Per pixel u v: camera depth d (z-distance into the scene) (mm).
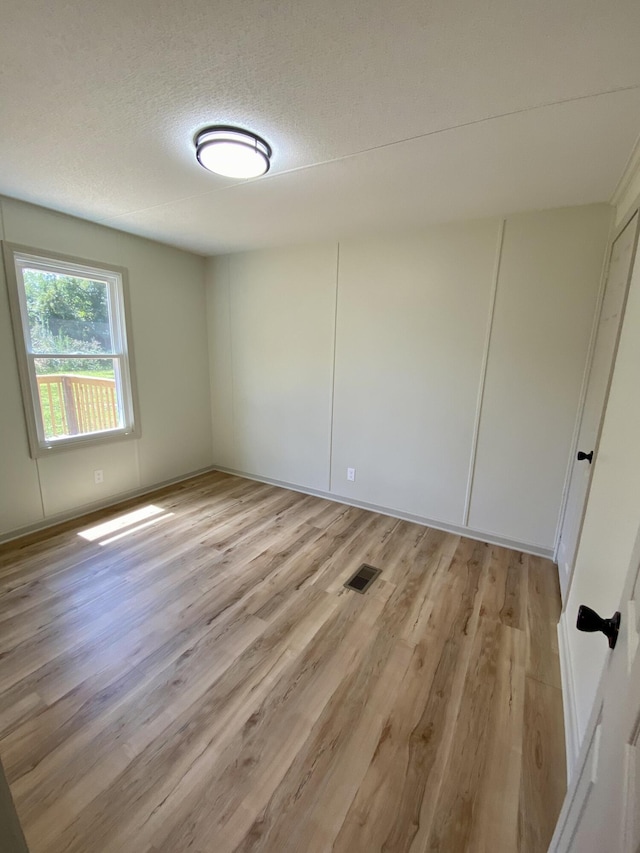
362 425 3398
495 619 2070
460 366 2873
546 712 1536
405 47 1165
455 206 2428
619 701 658
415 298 2971
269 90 1381
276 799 1214
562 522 2643
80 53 1218
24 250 2633
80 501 3225
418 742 1403
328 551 2744
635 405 1280
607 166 1840
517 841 1121
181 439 4086
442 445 3041
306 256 3439
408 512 3283
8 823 598
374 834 1133
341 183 2125
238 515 3314
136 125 1621
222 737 1405
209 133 1650
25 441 2820
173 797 1211
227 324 4043
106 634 1898
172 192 2309
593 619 819
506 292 2631
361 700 1570
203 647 1829
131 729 1425
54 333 2947
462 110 1466
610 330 1941
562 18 1048
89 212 2729
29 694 1561
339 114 1509
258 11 1058
